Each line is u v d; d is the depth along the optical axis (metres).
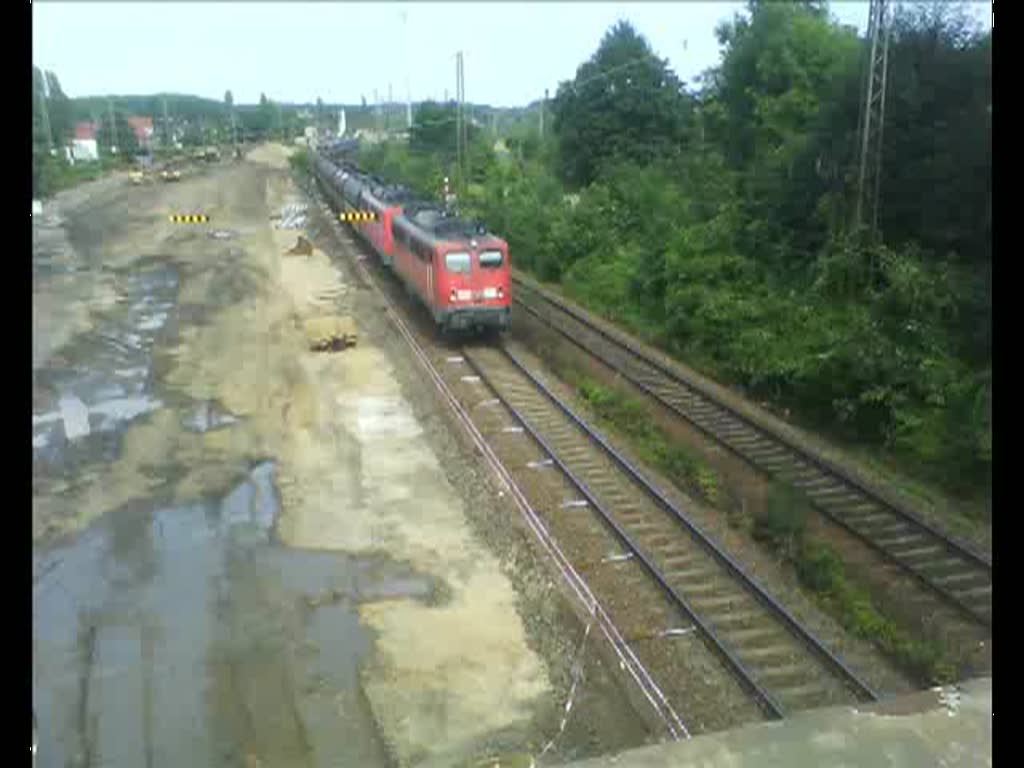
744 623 10.30
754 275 21.69
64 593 11.40
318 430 17.27
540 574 11.48
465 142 49.34
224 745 8.37
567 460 15.37
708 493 13.74
